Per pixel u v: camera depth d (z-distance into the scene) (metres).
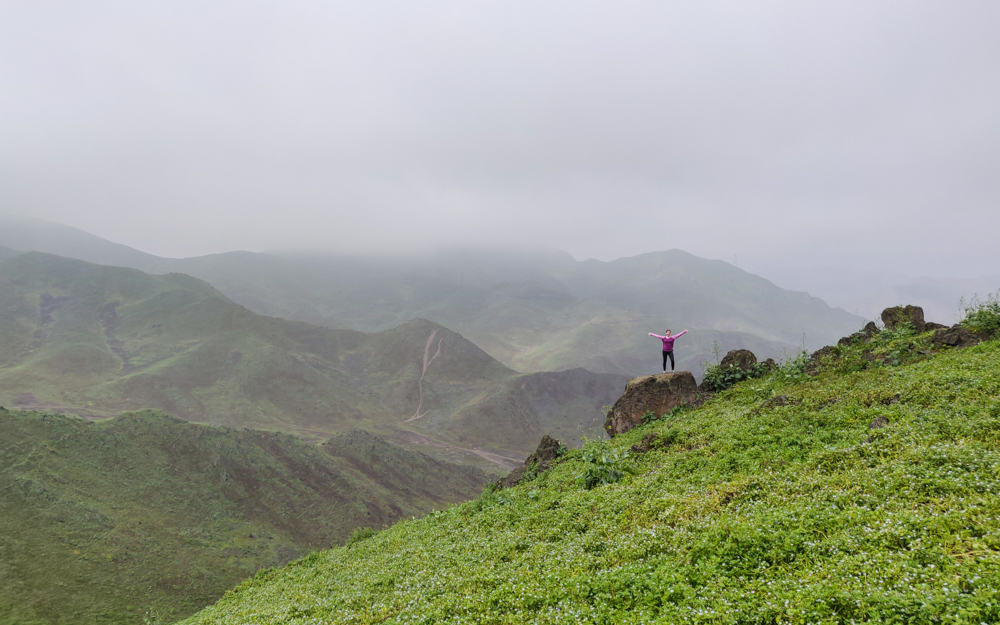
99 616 68.50
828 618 6.65
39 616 64.94
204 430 135.88
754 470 15.08
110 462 110.88
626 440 27.25
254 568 94.00
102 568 77.94
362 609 14.04
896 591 6.64
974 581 6.29
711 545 10.02
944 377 17.83
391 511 137.62
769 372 31.11
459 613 10.95
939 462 10.66
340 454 164.62
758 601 7.53
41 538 78.94
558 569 11.61
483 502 24.20
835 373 25.97
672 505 13.80
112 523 90.88
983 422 12.81
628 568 10.24
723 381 31.50
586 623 8.58
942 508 8.76
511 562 13.67
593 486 19.67
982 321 24.58
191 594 80.56
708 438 20.31
